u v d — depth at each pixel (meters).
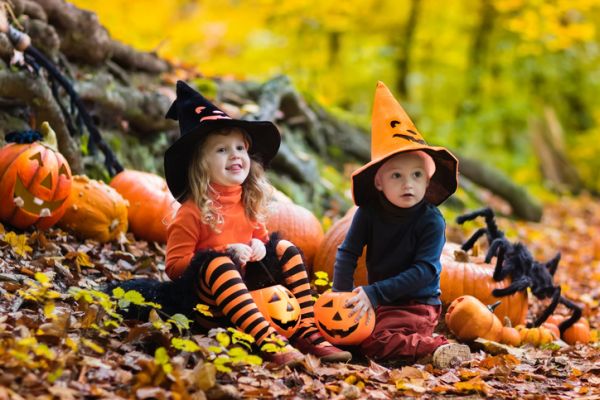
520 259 6.29
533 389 4.48
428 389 4.29
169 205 7.02
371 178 5.12
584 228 14.24
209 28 19.52
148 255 6.39
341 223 6.57
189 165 4.86
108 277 5.68
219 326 4.71
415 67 22.64
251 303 4.54
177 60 10.70
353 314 4.83
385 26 20.44
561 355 5.60
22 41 6.58
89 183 6.50
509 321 5.89
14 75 6.56
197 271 4.60
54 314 4.23
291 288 4.88
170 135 9.05
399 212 5.04
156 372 3.75
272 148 5.08
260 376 4.12
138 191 7.04
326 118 11.87
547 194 18.39
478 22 21.27
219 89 10.20
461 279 6.08
